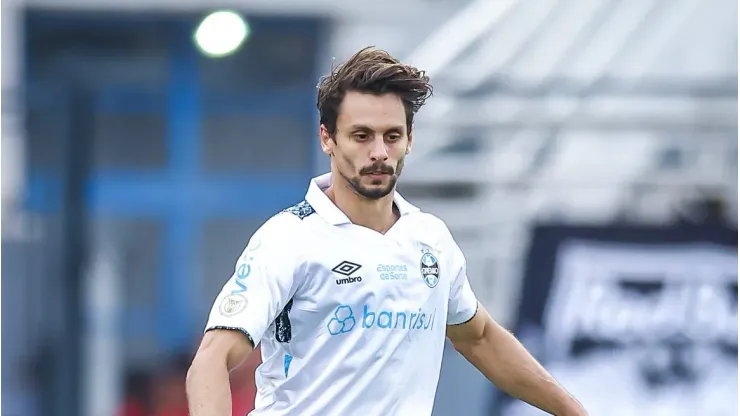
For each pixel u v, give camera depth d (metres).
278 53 45.41
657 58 37.53
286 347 12.83
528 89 33.34
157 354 40.50
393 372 12.82
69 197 32.19
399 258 12.90
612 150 36.75
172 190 45.47
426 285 13.02
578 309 31.72
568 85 33.84
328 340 12.66
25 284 34.00
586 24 37.62
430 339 13.13
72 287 32.28
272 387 13.01
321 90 12.94
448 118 32.94
